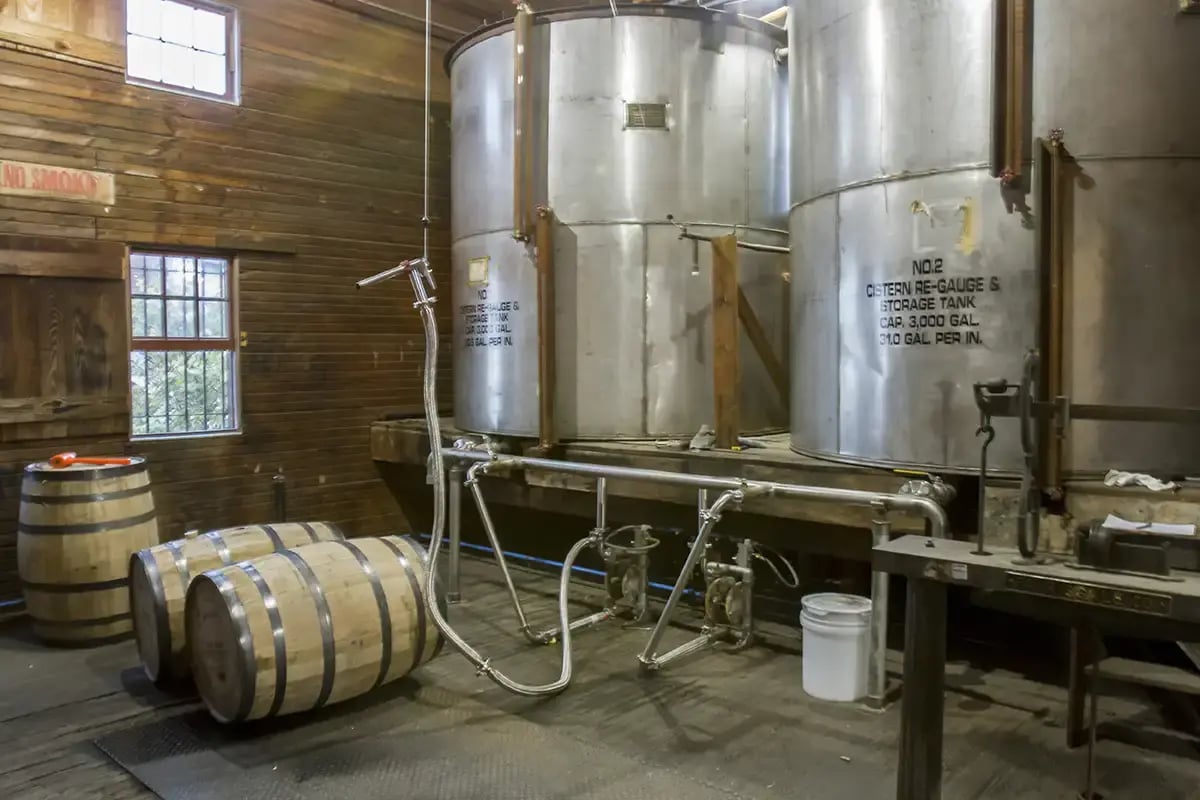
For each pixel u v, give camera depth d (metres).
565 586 4.45
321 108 6.61
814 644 3.90
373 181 6.96
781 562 5.62
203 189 6.00
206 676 3.59
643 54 5.56
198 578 3.60
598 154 5.58
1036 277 3.81
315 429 6.70
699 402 5.71
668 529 5.26
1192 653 3.48
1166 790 3.03
